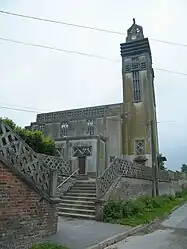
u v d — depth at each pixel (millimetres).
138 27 38469
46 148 19625
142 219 12844
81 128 32969
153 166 24312
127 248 7891
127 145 31891
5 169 7148
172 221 13594
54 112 36031
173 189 33250
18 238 7281
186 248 7898
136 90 34281
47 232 8516
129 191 17047
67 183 16234
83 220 12102
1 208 6883
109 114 32594
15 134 7785
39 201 8281
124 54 36750
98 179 13125
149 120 32250
